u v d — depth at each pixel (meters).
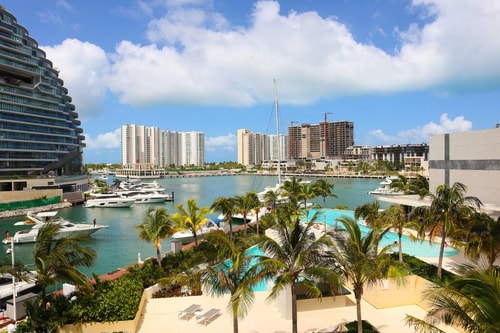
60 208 88.75
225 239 18.62
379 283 22.02
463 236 24.98
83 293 20.73
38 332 18.83
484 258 25.17
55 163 117.69
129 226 66.06
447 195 24.42
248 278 16.38
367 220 31.34
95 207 91.56
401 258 27.91
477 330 10.16
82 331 19.20
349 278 18.34
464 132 39.12
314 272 15.49
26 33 112.94
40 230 20.27
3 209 76.38
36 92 110.62
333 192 129.62
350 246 16.95
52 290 29.91
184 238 47.72
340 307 22.42
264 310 22.16
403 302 22.48
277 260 15.75
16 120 104.19
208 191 143.75
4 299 26.20
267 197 57.78
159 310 22.30
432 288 12.19
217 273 16.81
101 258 43.66
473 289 10.96
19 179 93.62
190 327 20.12
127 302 20.23
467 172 38.75
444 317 10.95
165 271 29.27
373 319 20.73
